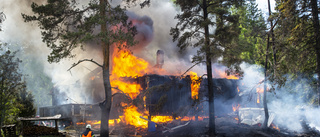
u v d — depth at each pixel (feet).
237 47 54.49
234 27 54.80
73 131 62.44
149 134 57.21
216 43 54.29
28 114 70.23
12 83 51.65
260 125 59.62
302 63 65.05
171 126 61.93
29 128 55.31
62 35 47.88
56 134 56.08
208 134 54.29
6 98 51.44
